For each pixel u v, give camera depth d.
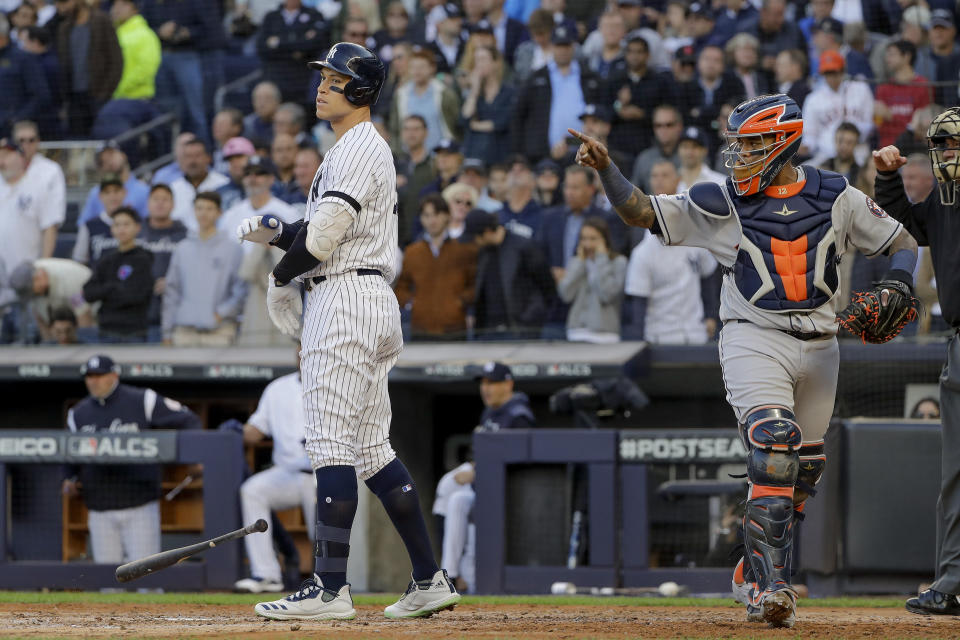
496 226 36.66
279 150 41.50
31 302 39.53
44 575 30.48
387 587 33.62
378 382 16.42
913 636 14.34
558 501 29.44
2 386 39.47
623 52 43.12
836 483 27.98
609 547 28.78
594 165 15.27
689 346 34.62
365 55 16.19
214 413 38.66
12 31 50.06
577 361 33.56
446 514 31.83
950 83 38.53
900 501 27.77
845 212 15.40
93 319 40.22
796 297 15.08
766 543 14.84
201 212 37.75
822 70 39.22
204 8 48.78
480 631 14.67
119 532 30.61
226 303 37.59
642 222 15.62
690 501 29.34
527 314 36.47
